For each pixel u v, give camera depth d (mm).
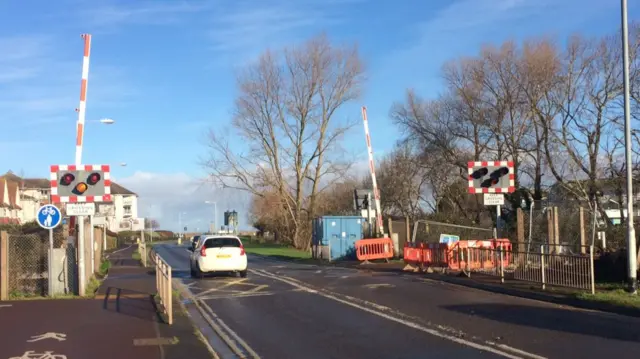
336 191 62219
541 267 15547
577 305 13266
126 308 13328
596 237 22281
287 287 18297
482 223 43031
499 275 17766
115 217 109125
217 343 10266
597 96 36219
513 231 28750
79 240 15516
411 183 56062
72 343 9633
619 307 12297
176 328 11000
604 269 16266
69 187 15117
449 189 48562
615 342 9336
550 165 37156
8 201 67812
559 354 8586
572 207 25984
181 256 42312
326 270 24984
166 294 11859
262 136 55000
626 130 13938
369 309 13336
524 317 11836
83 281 15516
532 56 37531
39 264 15805
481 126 41812
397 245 29516
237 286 19062
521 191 40312
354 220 32250
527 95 37906
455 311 12773
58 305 13773
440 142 44406
